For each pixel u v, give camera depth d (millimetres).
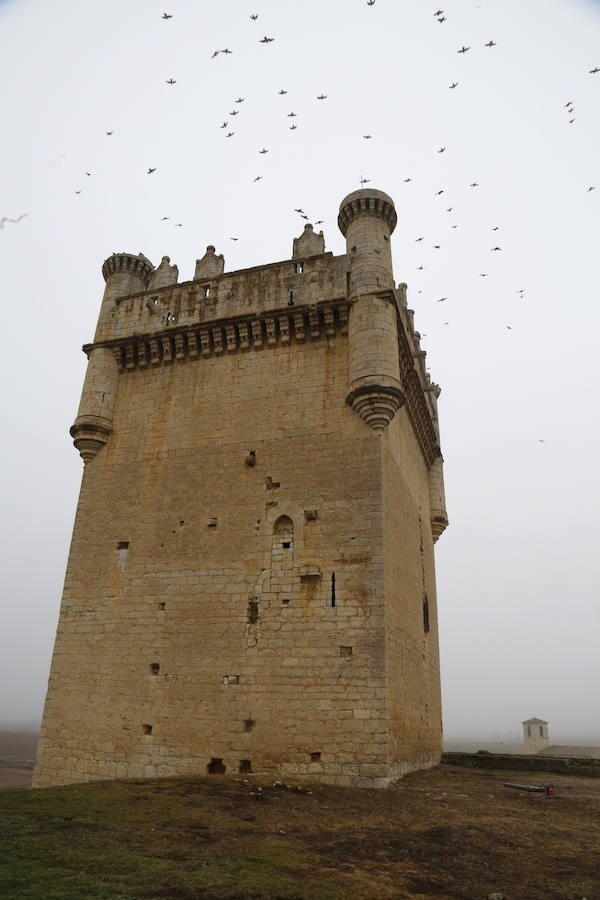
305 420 23250
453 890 9305
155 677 21281
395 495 23688
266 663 20109
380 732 18156
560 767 25328
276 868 9805
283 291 25672
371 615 19578
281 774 18516
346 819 13477
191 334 26047
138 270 30188
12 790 15562
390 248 25547
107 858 9789
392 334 23109
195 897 8320
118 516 24609
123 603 22922
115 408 26891
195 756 19719
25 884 8305
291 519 21844
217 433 24438
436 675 31594
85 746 21312
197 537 22906
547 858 10992
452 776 22391
